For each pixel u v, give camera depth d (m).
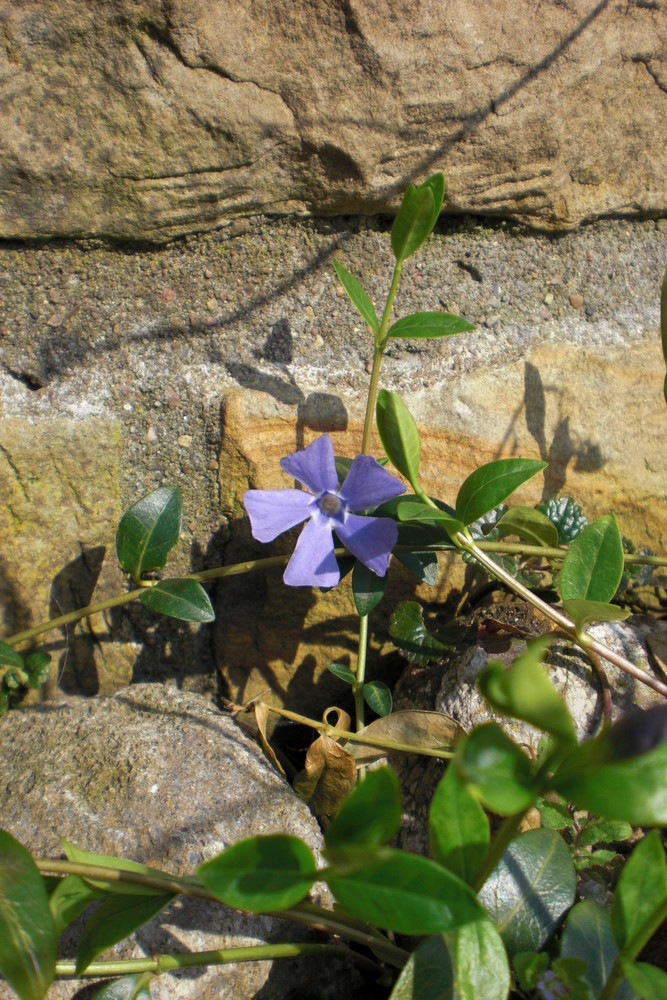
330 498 0.29
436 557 0.31
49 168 0.29
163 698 0.31
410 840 0.30
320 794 0.30
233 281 0.31
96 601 0.32
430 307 0.32
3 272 0.30
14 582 0.31
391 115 0.30
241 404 0.31
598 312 0.34
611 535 0.29
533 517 0.31
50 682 0.31
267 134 0.30
